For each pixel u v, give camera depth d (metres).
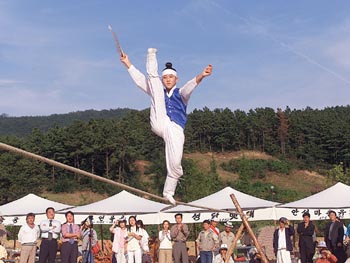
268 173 93.44
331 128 105.44
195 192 42.06
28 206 24.81
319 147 104.44
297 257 22.56
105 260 21.95
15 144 73.88
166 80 7.14
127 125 85.38
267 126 108.81
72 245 16.14
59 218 23.31
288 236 18.08
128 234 18.14
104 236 37.19
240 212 10.18
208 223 18.53
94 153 78.12
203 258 18.34
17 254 22.25
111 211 22.28
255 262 19.16
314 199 21.95
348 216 20.94
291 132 107.56
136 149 82.06
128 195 23.81
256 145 108.69
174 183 7.27
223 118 109.06
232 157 103.62
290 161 101.62
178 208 22.47
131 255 18.05
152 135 87.12
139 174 78.62
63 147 78.56
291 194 72.81
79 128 78.75
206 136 109.19
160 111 7.04
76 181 76.12
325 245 16.44
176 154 7.03
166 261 18.86
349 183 54.69
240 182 66.06
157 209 22.39
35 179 68.75
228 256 10.39
